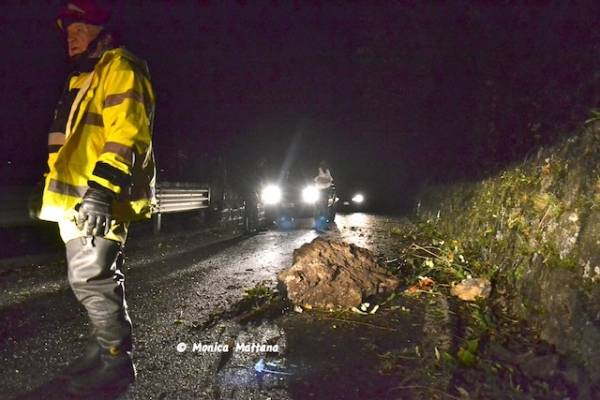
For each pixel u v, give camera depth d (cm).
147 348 367
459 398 295
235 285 559
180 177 1059
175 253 752
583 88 495
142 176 260
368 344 384
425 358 355
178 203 888
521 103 695
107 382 272
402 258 725
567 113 517
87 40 268
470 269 594
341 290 488
